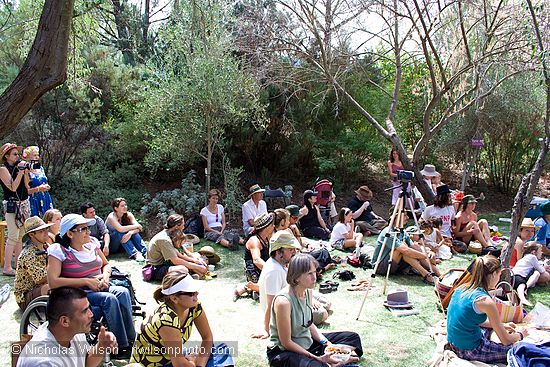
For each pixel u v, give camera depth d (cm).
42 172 727
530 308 567
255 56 1037
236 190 1073
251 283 588
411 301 582
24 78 394
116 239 768
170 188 1148
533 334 438
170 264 643
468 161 1284
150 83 1145
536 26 551
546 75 544
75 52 743
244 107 1031
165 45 1091
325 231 891
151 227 962
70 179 1048
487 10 926
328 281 641
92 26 772
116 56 1338
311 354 378
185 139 996
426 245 766
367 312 551
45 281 453
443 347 433
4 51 1017
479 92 1054
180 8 999
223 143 1079
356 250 747
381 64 1322
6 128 392
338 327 507
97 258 448
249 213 866
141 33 1341
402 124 1338
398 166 1019
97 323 391
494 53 870
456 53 997
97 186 1050
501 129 1230
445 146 1266
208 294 612
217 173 1172
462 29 877
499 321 398
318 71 1061
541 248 690
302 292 386
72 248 432
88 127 1090
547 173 1384
